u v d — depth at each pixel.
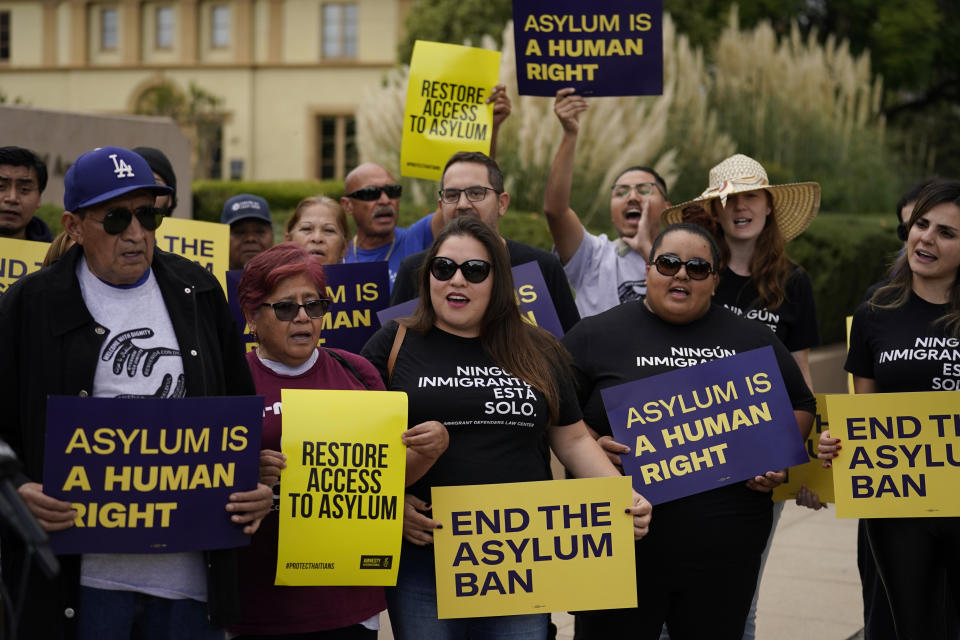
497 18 18.38
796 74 14.34
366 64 30.86
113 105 32.47
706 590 3.39
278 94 31.41
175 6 31.95
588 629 3.43
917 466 3.61
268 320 3.06
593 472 3.24
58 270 2.68
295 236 4.87
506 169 10.65
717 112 14.02
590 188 10.47
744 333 3.56
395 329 3.28
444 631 3.13
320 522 2.93
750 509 3.44
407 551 3.13
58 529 2.55
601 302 4.81
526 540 3.07
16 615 2.27
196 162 27.86
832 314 10.12
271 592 2.99
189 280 2.84
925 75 21.62
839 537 6.53
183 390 2.74
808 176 14.17
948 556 3.70
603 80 4.64
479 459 3.10
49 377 2.62
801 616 5.12
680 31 17.78
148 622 2.71
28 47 33.12
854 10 20.89
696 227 3.50
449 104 4.95
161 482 2.63
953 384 3.68
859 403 3.63
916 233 3.70
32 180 4.44
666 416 3.41
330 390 3.00
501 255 3.18
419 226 5.38
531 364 3.18
